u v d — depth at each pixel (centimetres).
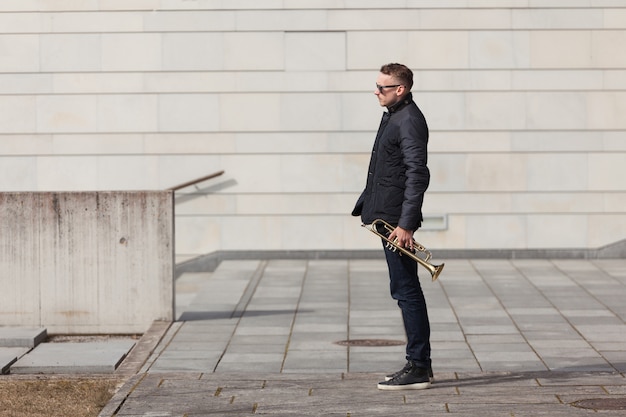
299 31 1903
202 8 1903
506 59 1897
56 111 1919
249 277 1727
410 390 971
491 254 1916
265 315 1391
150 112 1919
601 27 1892
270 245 1928
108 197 1303
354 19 1898
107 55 1912
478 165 1908
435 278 941
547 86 1900
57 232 1302
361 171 1914
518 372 1050
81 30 1908
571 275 1716
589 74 1898
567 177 1909
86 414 917
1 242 1302
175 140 1922
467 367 1078
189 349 1184
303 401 935
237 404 927
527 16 1892
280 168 1919
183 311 1440
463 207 1912
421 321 972
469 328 1291
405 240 934
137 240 1305
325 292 1576
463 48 1897
